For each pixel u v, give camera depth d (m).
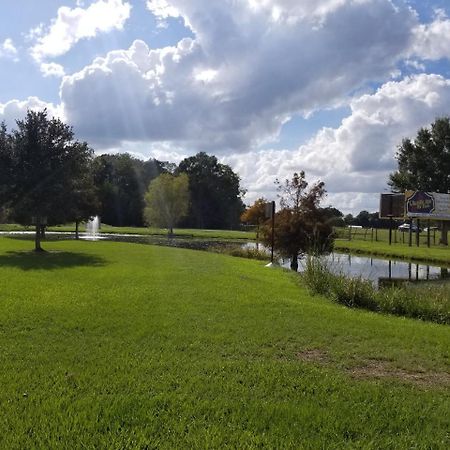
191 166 107.19
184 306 9.20
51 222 23.86
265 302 10.03
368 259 28.66
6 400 4.44
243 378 5.25
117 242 32.25
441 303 10.70
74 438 3.77
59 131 23.14
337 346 6.85
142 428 3.98
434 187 68.81
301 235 21.73
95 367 5.45
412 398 4.89
